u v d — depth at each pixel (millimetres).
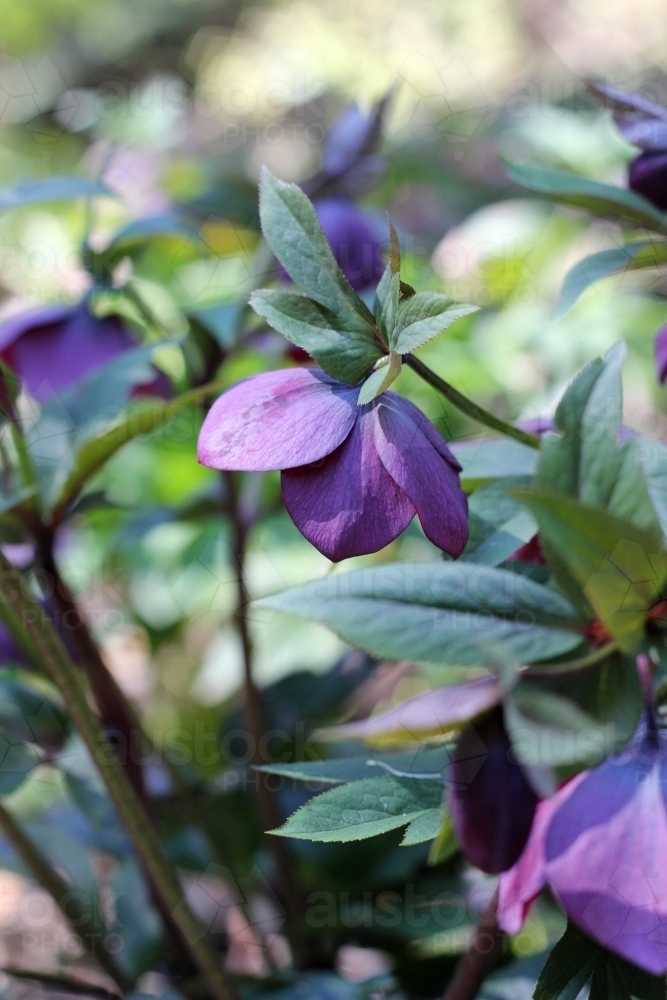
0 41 3545
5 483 766
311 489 586
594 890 565
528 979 768
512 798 592
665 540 601
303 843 915
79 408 779
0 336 788
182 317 887
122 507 790
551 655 584
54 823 943
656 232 677
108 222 1153
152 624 1231
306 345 596
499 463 660
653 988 608
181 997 767
